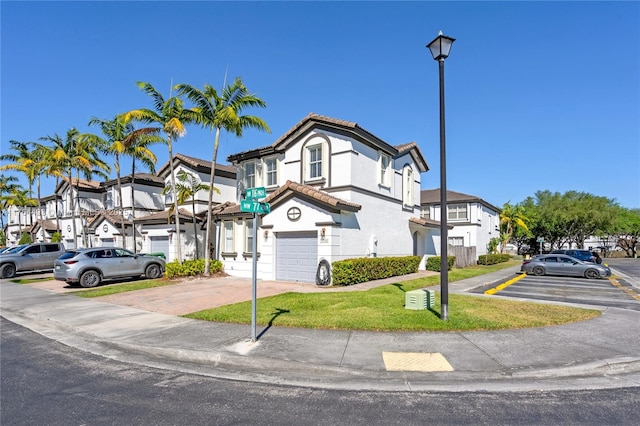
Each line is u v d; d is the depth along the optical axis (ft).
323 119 55.42
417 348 21.62
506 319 28.17
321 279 48.24
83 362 21.06
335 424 13.64
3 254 68.44
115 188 92.94
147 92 56.75
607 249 198.90
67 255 54.34
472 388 16.94
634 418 14.16
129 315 32.07
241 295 41.70
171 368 19.89
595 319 28.84
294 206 52.95
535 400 15.71
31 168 100.78
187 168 75.46
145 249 77.36
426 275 63.00
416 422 13.79
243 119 56.34
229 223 65.72
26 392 16.72
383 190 62.49
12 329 29.53
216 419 14.02
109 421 13.88
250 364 19.90
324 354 20.63
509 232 149.18
